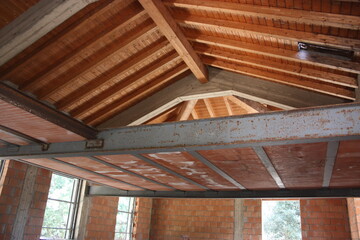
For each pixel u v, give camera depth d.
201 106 9.70
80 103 6.77
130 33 5.72
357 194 6.39
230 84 6.86
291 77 6.11
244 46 5.57
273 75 6.23
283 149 4.03
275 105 6.45
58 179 9.51
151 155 4.75
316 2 4.05
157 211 12.87
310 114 3.59
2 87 3.69
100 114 7.31
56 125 4.34
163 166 5.45
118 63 6.22
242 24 5.04
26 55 5.17
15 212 7.25
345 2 3.88
